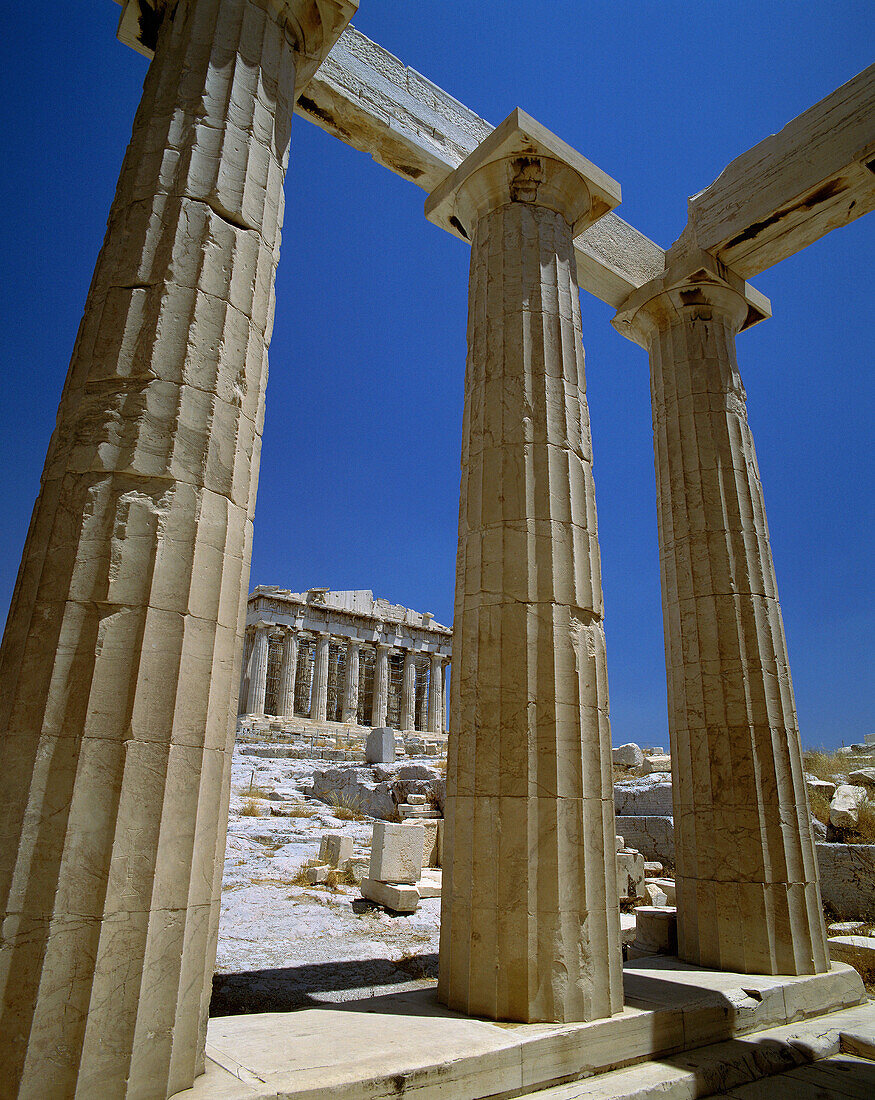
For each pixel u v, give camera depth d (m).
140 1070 3.59
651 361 10.80
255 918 9.18
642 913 9.38
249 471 5.03
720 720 8.59
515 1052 4.80
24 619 4.16
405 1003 5.85
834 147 9.25
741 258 10.57
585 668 6.38
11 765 3.81
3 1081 3.33
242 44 5.77
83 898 3.64
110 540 4.22
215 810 4.32
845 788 13.12
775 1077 5.88
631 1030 5.57
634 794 15.52
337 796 20.80
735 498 9.40
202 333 4.85
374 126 8.69
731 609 8.91
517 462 6.84
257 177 5.53
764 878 7.91
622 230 10.97
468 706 6.34
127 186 5.29
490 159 8.17
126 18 6.43
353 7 6.36
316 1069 4.14
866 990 8.27
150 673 4.08
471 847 5.93
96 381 4.60
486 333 7.55
